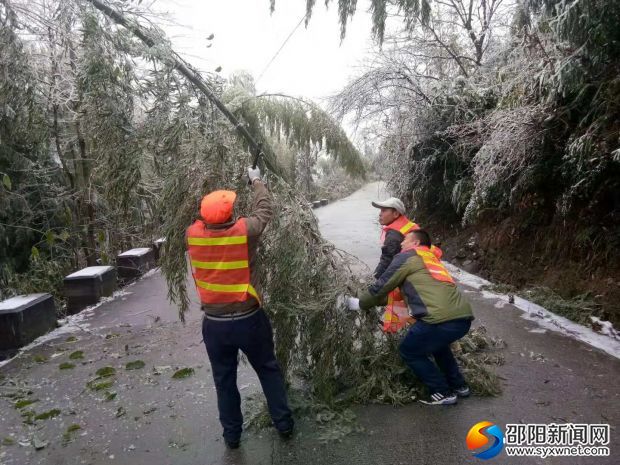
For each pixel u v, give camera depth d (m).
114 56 3.14
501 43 9.02
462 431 2.98
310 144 5.32
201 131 3.35
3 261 7.02
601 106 4.55
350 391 3.46
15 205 6.96
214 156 3.20
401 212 4.01
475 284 6.58
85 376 4.07
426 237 3.42
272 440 2.98
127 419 3.30
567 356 4.01
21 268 7.39
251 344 2.77
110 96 3.09
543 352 4.11
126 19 3.22
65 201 7.73
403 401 3.33
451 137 7.93
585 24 4.18
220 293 2.69
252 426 3.15
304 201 3.57
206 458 2.82
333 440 2.94
